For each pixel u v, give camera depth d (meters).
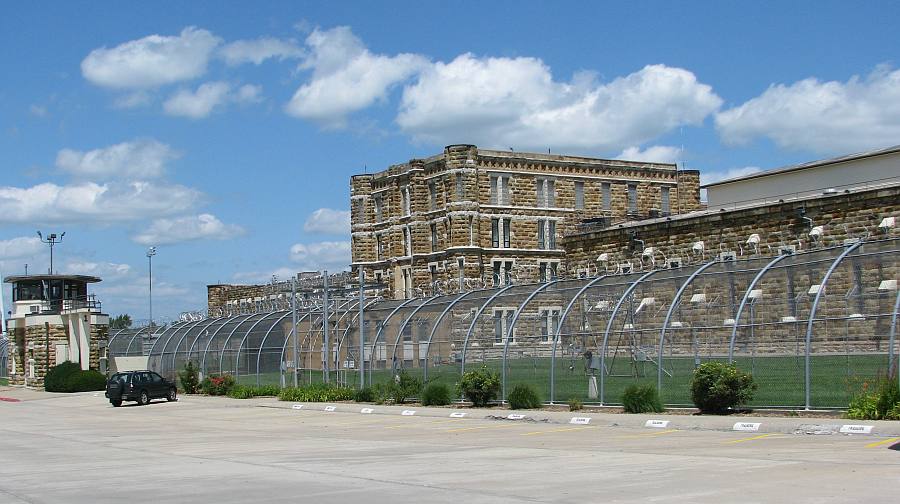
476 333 57.06
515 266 102.19
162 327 85.69
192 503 18.42
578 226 94.12
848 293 40.50
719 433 29.27
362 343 53.12
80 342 88.50
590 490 18.09
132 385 61.16
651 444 26.58
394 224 109.12
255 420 44.12
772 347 44.00
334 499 18.30
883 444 24.06
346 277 74.94
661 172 112.12
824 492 16.73
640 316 50.09
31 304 93.06
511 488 18.81
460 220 99.81
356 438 32.69
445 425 36.97
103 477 23.44
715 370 34.66
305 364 66.31
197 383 69.81
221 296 141.88
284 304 85.44
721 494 16.95
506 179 103.38
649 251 75.06
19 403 72.00
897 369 31.80
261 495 19.22
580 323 53.59
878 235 57.84
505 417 38.50
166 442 33.78
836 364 41.88
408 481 20.50
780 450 23.62
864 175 73.38
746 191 81.38
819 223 61.62
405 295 106.81
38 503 19.16
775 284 44.22
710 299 45.59
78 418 51.47
